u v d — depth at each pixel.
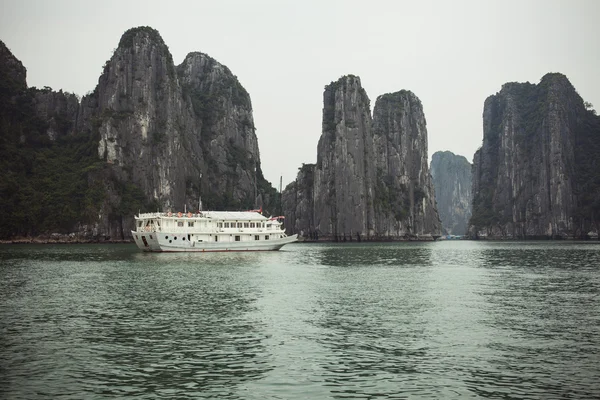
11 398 22.62
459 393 23.36
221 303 45.78
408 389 23.81
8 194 198.50
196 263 91.06
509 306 44.44
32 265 85.31
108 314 40.53
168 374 25.86
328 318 39.06
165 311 41.88
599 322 37.69
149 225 121.38
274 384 24.45
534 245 194.62
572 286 58.06
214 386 24.19
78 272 73.25
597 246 178.00
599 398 22.78
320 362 27.83
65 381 24.81
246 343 31.59
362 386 24.20
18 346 30.84
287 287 56.91
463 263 94.25
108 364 27.41
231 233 125.62
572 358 28.47
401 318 39.06
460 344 31.42
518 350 30.06
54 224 197.62
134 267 82.12
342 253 131.50
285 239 133.25
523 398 22.77
